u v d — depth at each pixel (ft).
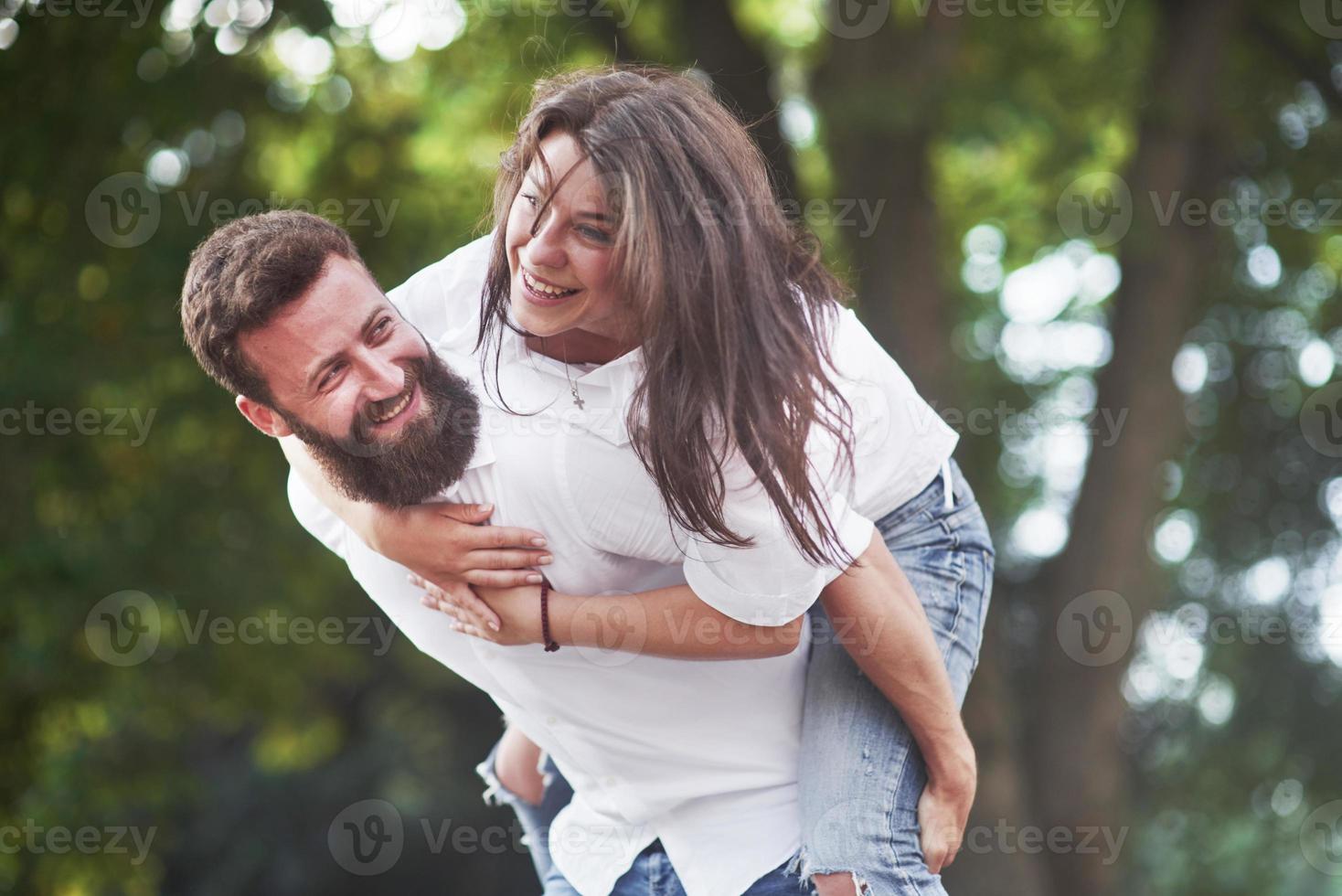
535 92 11.25
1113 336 46.26
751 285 10.46
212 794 67.26
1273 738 55.21
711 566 11.20
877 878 11.97
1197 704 56.13
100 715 41.75
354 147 44.27
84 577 38.81
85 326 39.09
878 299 40.11
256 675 43.96
